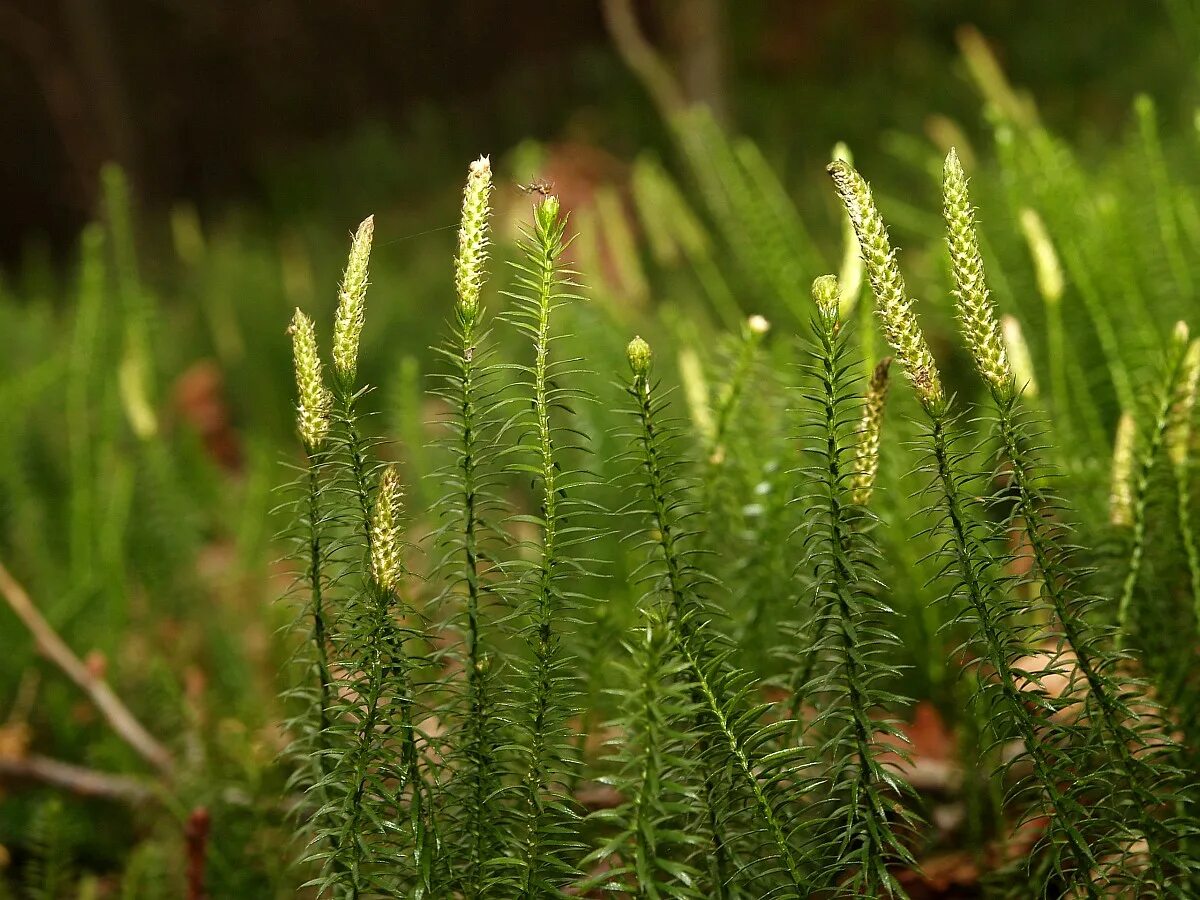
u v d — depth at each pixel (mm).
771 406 347
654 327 507
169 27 2576
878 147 1512
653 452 247
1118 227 393
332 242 1450
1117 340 378
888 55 1972
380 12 2619
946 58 1885
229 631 442
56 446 631
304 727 256
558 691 248
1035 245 347
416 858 236
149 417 510
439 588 353
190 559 504
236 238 1511
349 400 239
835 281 232
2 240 2535
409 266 1244
